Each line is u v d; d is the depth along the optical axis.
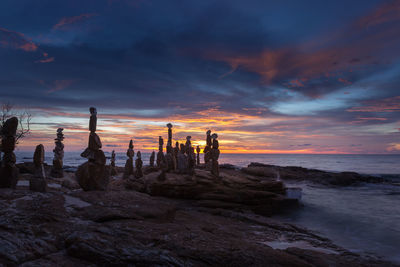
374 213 16.70
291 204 17.27
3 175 10.07
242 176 22.19
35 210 6.87
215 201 16.58
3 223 5.63
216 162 19.97
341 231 12.74
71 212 7.24
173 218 8.91
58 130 20.80
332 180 34.62
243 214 14.87
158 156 25.45
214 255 5.38
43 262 4.66
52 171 20.23
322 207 18.69
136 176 21.11
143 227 6.46
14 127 10.48
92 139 10.99
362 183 35.62
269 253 5.99
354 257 8.34
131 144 23.84
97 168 10.86
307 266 5.77
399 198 23.16
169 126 22.69
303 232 11.99
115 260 4.87
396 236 11.69
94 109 11.23
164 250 5.25
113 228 6.14
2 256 4.52
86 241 5.19
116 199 9.06
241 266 5.32
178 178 18.88
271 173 33.38
